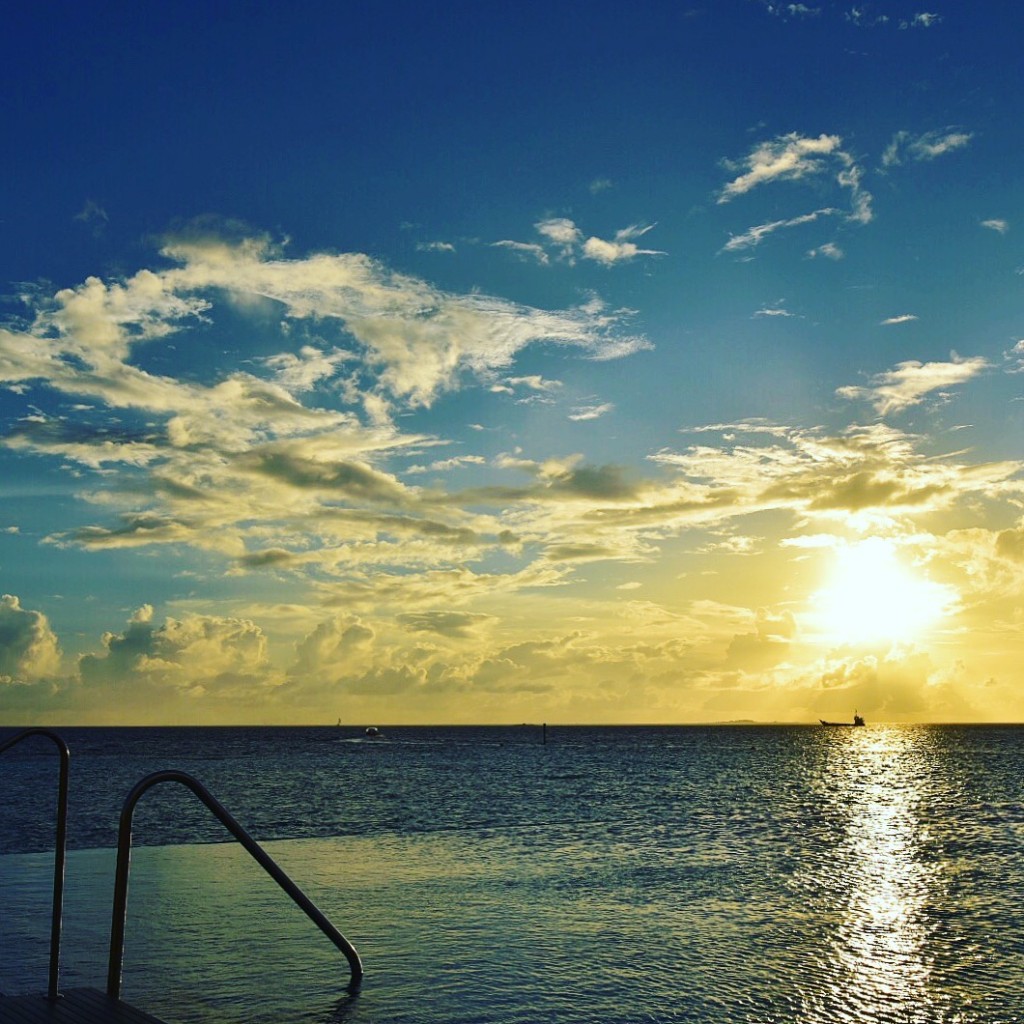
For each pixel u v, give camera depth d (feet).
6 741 21.99
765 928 34.14
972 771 180.24
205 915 35.73
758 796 108.47
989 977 27.61
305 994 25.45
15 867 47.91
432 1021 23.31
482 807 91.76
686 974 27.78
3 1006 20.26
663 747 371.15
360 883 43.57
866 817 82.17
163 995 25.29
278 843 60.39
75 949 30.27
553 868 48.75
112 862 49.57
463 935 32.81
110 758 246.27
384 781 140.46
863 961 29.40
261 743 442.09
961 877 46.70
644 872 47.39
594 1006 24.66
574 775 159.53
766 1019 23.71
